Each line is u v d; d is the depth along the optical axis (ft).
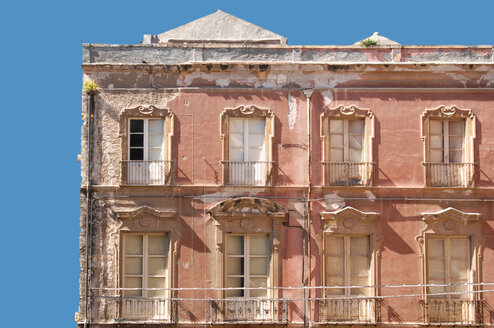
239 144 108.68
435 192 108.17
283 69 108.78
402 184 108.27
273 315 105.81
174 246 106.11
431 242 108.27
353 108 108.88
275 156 107.96
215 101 108.47
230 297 106.73
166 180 106.83
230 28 127.95
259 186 106.93
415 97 109.60
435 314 106.83
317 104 108.99
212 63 108.17
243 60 109.40
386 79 109.70
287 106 108.88
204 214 106.83
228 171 107.45
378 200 107.86
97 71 108.58
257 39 122.42
